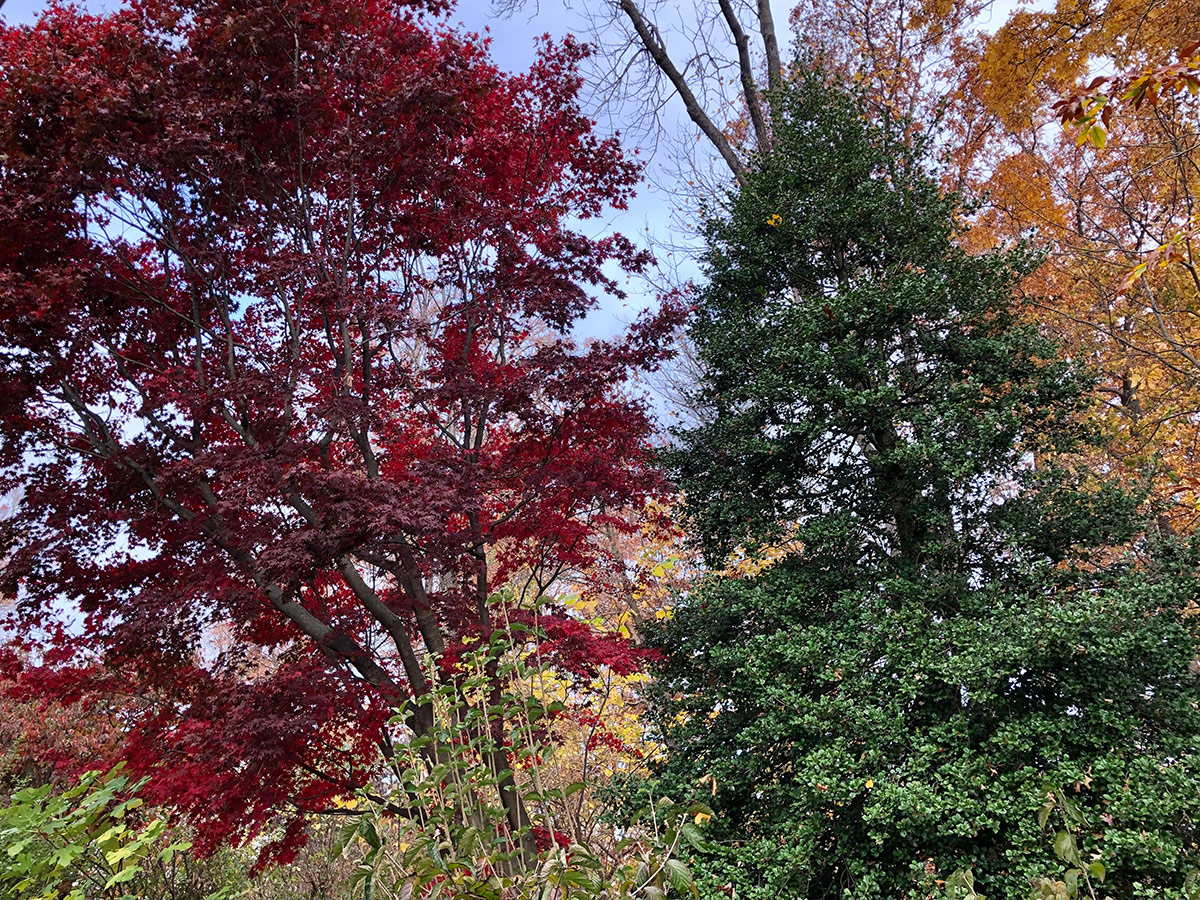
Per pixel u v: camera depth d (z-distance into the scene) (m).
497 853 3.54
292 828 7.16
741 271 9.34
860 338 8.34
